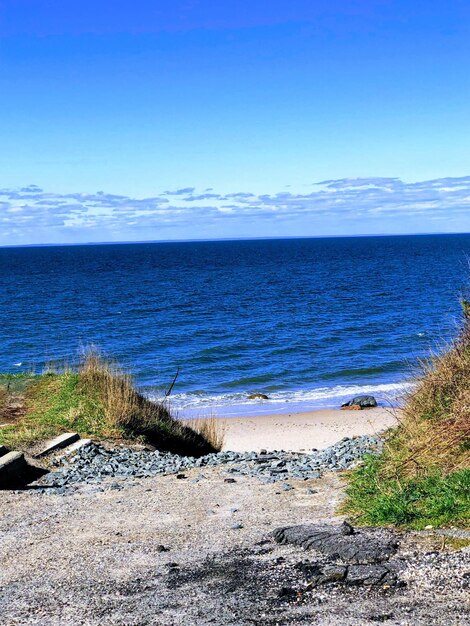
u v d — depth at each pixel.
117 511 8.14
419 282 74.69
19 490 9.27
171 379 27.88
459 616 4.40
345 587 5.09
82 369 14.90
